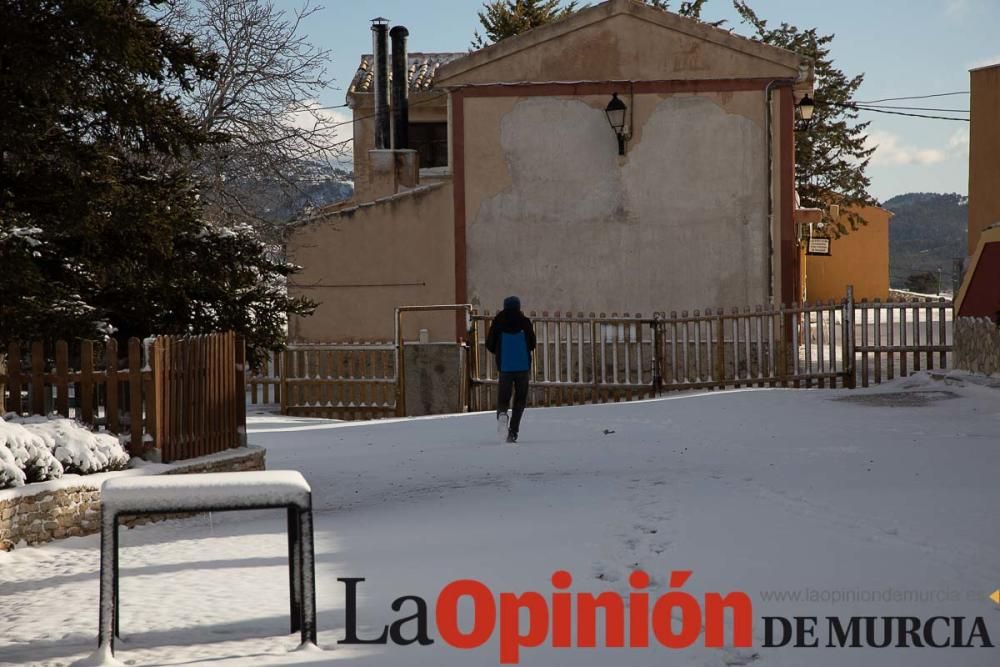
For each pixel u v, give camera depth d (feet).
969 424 40.83
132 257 40.37
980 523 23.07
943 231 474.49
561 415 53.11
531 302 77.36
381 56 93.91
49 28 36.32
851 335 59.93
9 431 28.07
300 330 80.12
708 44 75.20
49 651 17.10
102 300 40.75
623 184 76.28
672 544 22.62
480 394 71.41
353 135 105.60
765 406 50.52
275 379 76.07
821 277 155.22
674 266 75.82
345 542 25.39
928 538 21.90
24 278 35.81
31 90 36.04
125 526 30.25
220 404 36.27
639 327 67.26
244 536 27.50
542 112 77.00
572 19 76.33
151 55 38.81
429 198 78.95
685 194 75.61
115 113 38.78
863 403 49.65
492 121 77.51
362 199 93.25
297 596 17.79
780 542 22.22
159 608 19.63
